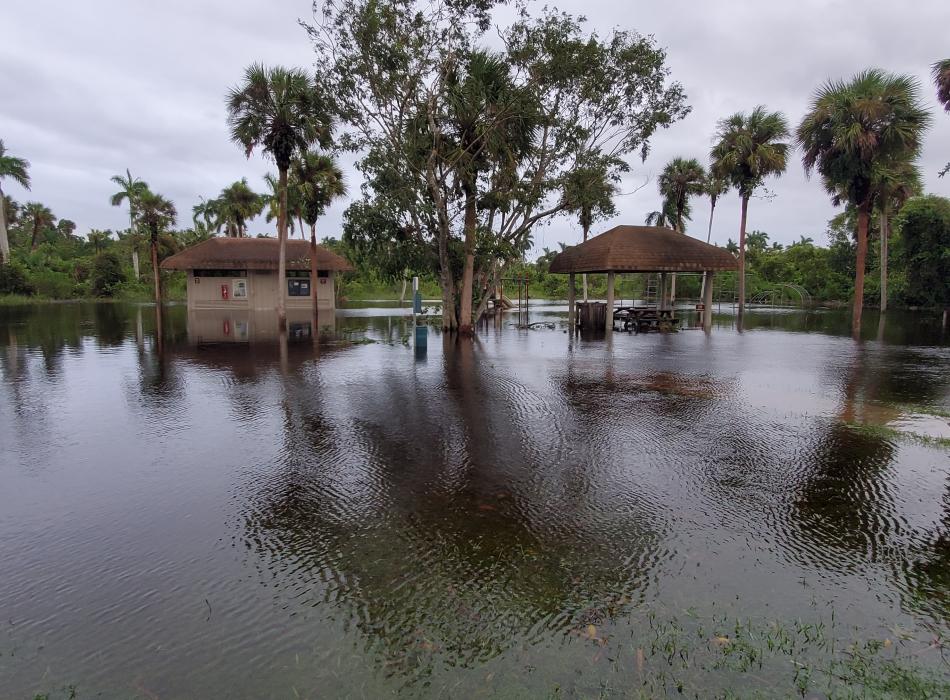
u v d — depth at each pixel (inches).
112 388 399.5
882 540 167.8
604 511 188.9
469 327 795.4
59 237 2755.9
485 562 155.1
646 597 137.3
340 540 168.4
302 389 398.6
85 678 109.7
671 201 1368.1
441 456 248.4
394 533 173.0
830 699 102.9
